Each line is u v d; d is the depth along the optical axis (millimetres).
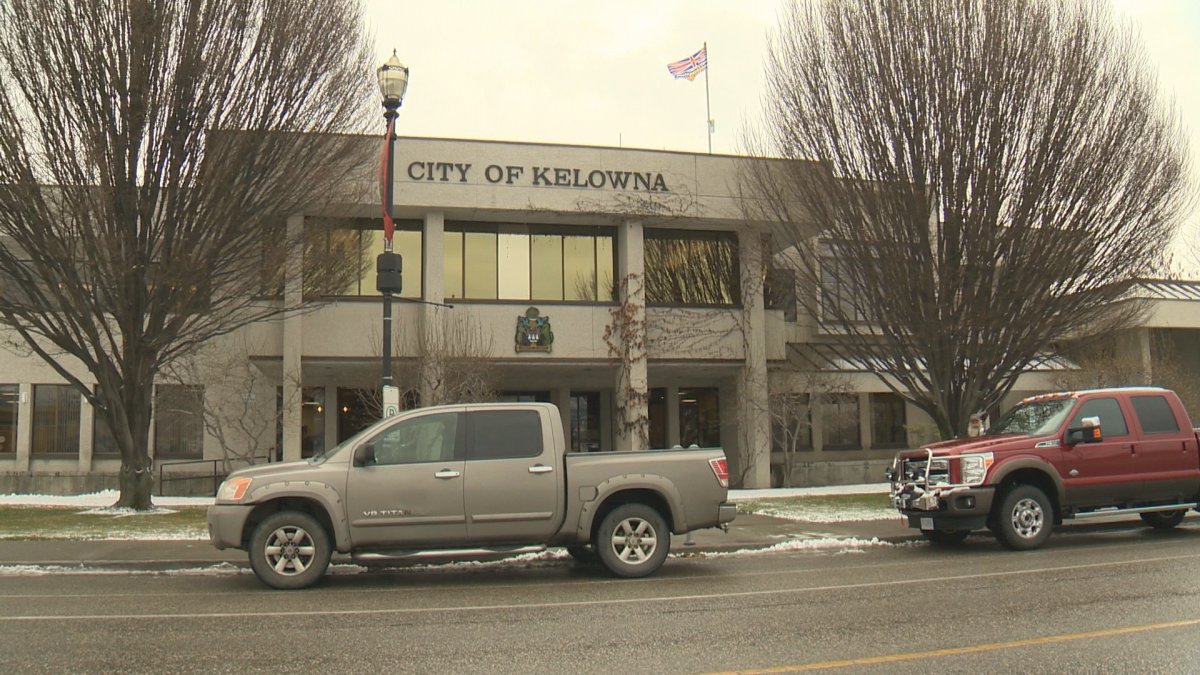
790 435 28328
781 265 23391
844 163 19984
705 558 13062
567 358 25328
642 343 25531
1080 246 19172
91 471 26750
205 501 21344
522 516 10727
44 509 18984
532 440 10930
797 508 18891
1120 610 8273
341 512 10430
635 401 25281
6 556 12516
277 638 7648
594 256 26266
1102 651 6758
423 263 24672
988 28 19359
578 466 10992
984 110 19094
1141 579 10047
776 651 6949
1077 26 19797
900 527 15602
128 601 9617
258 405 26484
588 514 10922
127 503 18766
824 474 30281
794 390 27812
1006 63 19141
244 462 26125
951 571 11117
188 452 26531
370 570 12031
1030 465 13117
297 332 23500
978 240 19219
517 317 25062
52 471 26797
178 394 26172
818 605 8914
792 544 13867
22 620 8500
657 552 11172
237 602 9539
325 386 28656
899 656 6719
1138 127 19609
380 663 6727
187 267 17766
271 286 20328
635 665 6582
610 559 11047
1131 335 31609
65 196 16953
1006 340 19750
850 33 20234
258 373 26438
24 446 26781
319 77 19047
